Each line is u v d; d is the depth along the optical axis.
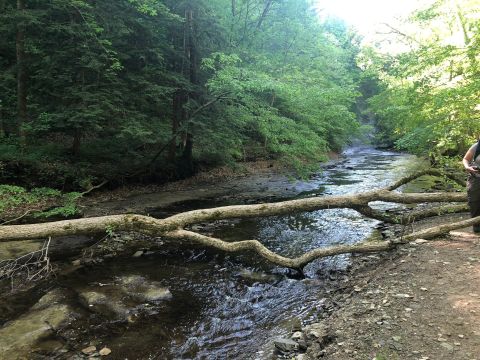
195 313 4.93
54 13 11.11
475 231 6.25
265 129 13.07
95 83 10.93
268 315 4.88
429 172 8.63
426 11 14.06
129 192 13.09
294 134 13.15
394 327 3.55
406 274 4.89
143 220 6.13
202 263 6.74
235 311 5.00
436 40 14.91
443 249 5.60
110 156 13.92
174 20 13.34
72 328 4.40
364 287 4.93
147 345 4.15
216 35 14.52
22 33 11.27
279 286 5.79
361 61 19.03
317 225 9.08
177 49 14.41
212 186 14.87
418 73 11.61
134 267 6.45
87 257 6.84
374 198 7.67
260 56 15.44
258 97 13.49
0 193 8.68
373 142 36.00
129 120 11.66
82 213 9.75
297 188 14.40
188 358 3.92
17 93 12.73
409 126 12.75
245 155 19.86
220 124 14.03
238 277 6.13
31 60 11.41
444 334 3.27
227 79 11.47
